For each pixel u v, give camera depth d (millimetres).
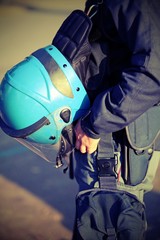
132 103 1588
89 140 1709
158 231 2730
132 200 1778
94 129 1658
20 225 2795
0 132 4496
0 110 1812
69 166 1909
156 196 3146
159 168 3557
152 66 1539
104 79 1805
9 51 9539
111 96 1627
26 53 9336
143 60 1550
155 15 1564
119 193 1781
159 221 2844
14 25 13469
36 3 17625
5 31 12453
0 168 3611
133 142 1741
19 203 3055
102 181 1788
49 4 17344
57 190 3242
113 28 1713
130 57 1742
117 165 1812
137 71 1565
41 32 12203
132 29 1582
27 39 11164
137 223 1711
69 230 2748
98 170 1785
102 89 1809
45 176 3461
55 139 1813
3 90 1780
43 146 1866
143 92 1569
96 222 1724
